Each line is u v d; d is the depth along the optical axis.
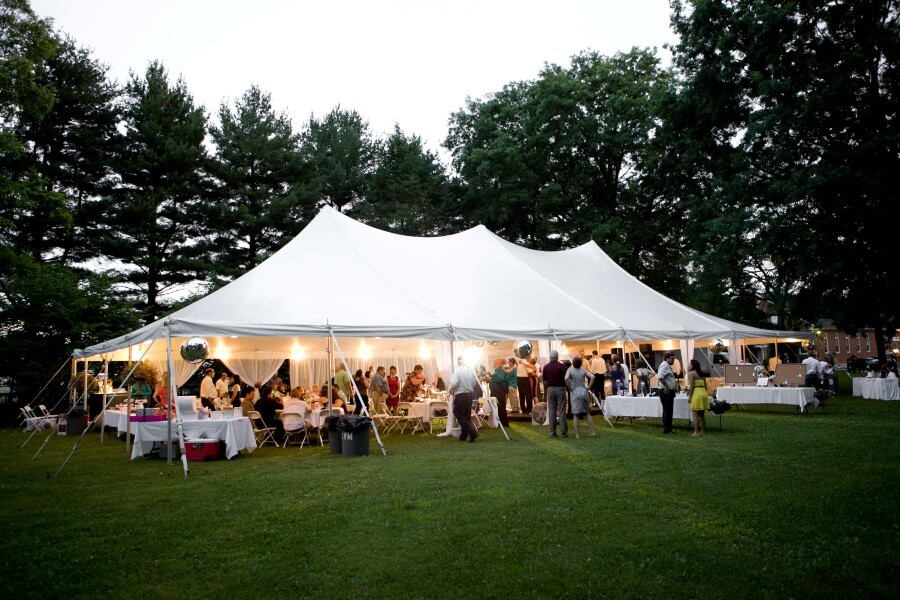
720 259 18.91
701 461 7.60
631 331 14.16
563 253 19.50
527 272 15.44
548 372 10.61
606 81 26.64
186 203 25.62
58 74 22.81
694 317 17.23
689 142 20.44
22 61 16.97
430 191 31.72
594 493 5.99
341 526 5.11
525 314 13.06
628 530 4.77
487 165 26.39
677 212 25.06
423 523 5.11
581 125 25.69
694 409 10.30
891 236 16.48
